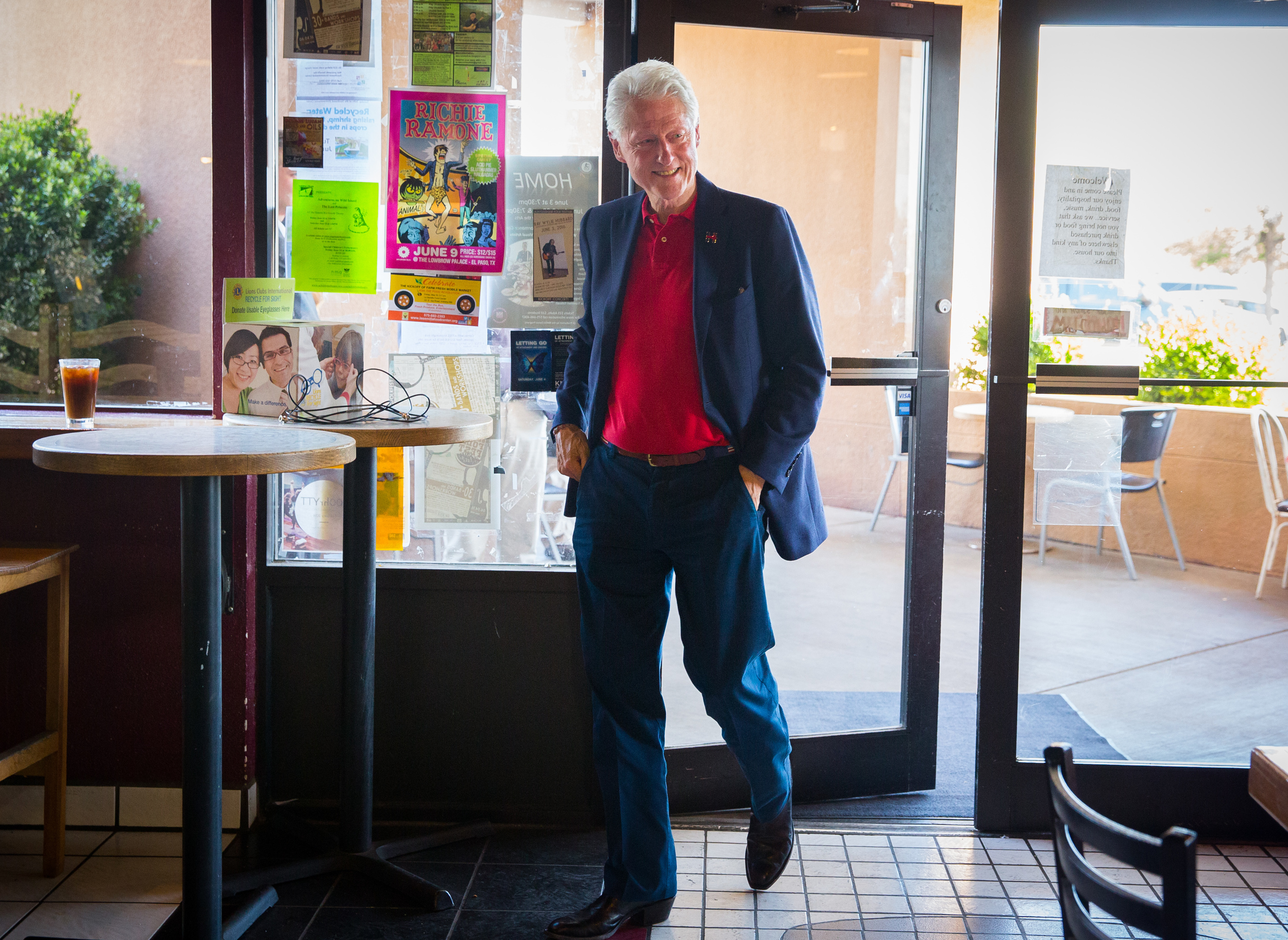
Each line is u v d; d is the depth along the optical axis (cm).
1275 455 279
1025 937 224
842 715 298
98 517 267
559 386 274
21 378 285
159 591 269
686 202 221
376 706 279
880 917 232
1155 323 267
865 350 294
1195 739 286
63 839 251
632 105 209
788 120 282
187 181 277
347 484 242
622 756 226
